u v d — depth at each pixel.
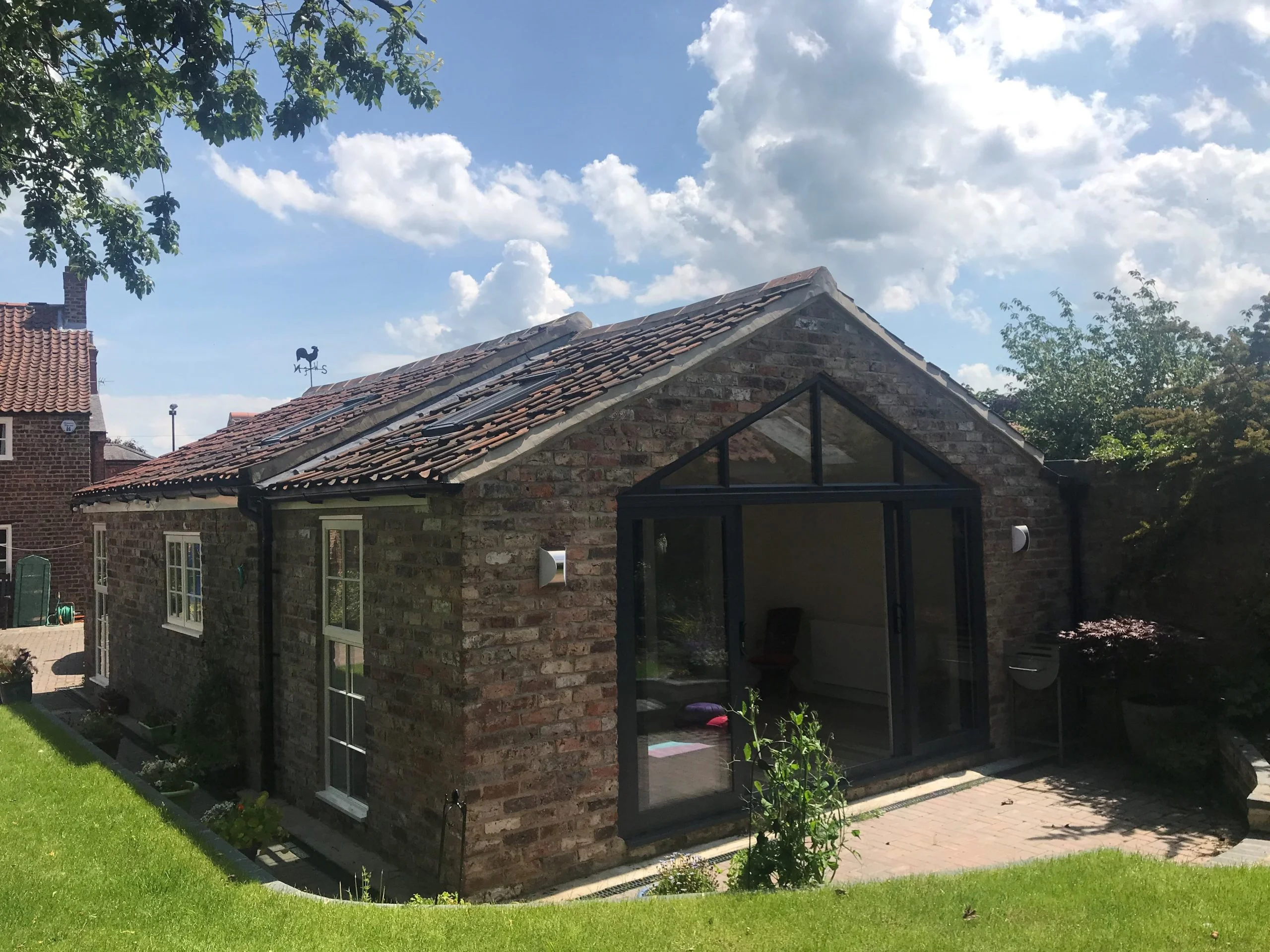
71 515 23.31
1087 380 17.27
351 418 10.09
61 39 7.33
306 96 8.12
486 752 5.92
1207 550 9.16
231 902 5.04
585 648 6.41
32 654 17.78
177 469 11.89
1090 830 7.07
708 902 5.04
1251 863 5.59
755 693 6.32
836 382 8.23
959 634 9.25
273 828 6.49
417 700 6.40
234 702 9.49
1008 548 9.62
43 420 23.14
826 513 13.33
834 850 5.69
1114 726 9.53
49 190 8.73
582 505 6.46
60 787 7.57
